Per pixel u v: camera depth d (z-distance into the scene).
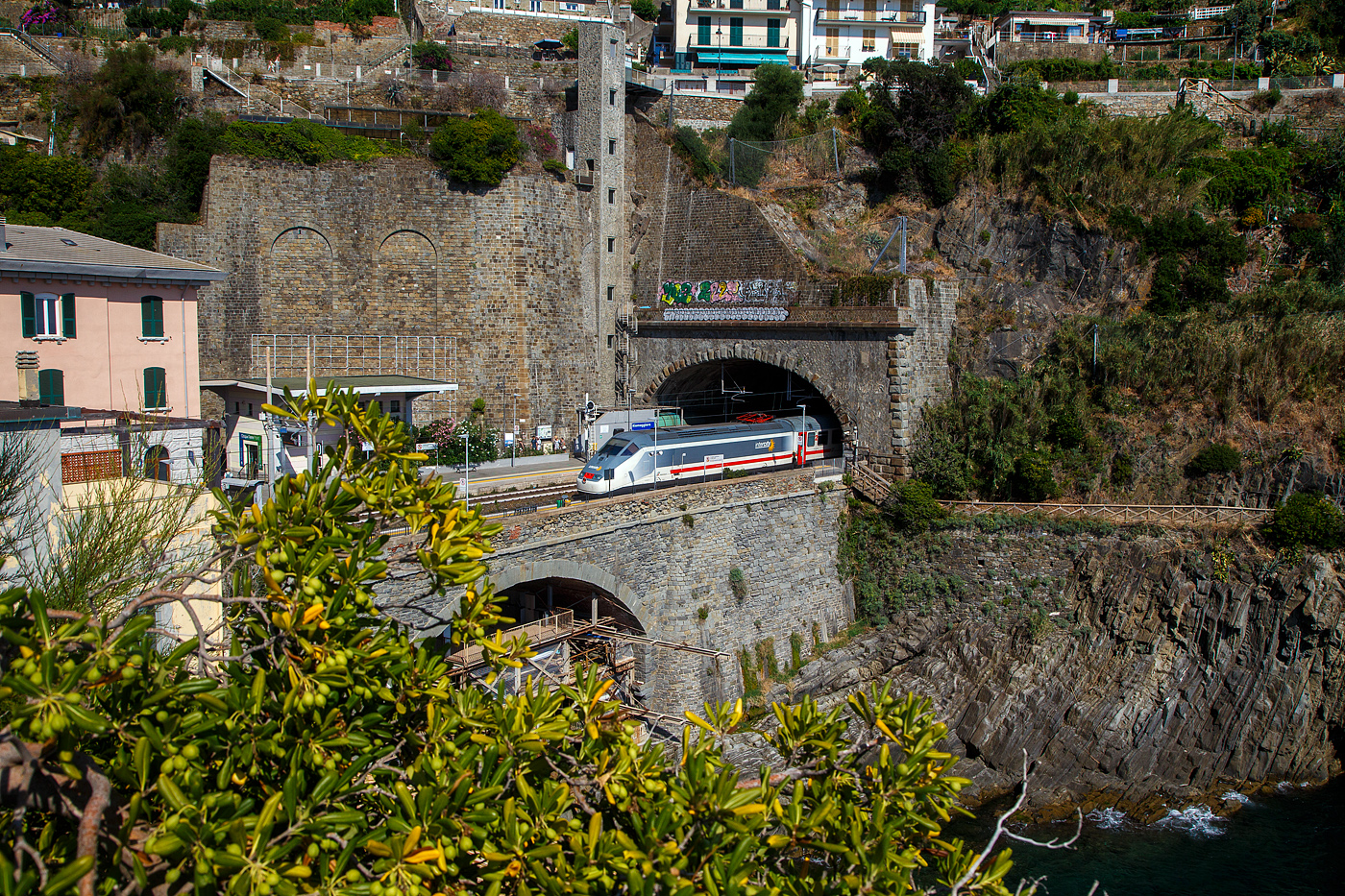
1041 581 35.66
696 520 31.84
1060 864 27.47
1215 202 46.22
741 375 49.97
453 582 10.98
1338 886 26.12
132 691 9.14
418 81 49.25
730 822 9.11
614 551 28.97
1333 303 40.28
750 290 42.91
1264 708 32.41
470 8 59.47
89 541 13.52
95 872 6.87
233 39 50.84
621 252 47.16
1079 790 32.03
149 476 19.81
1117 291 42.91
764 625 34.44
